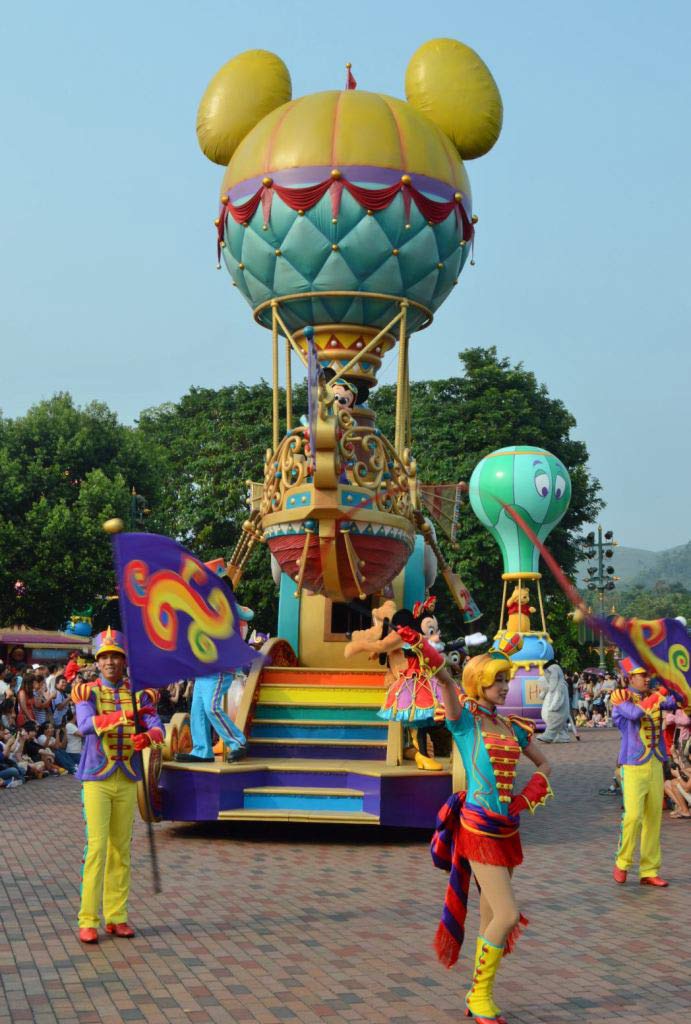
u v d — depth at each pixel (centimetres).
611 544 3719
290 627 1474
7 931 739
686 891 904
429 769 1158
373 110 1405
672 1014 572
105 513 3850
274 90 1548
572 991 614
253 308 1526
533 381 4853
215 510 4581
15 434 4075
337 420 1235
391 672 1210
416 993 604
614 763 2141
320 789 1162
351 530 1250
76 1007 572
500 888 559
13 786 1680
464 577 4141
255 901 840
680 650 743
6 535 3762
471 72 1541
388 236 1380
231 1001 584
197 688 1223
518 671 2852
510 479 2872
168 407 5775
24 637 3369
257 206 1409
